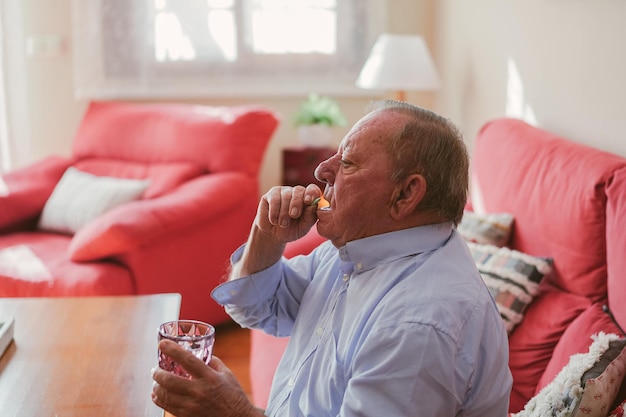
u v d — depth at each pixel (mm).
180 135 3902
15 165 4504
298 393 1502
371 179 1426
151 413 1533
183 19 4566
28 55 4559
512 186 2488
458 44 4070
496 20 3449
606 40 2447
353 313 1436
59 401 1576
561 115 2799
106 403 1571
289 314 1756
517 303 2139
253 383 2387
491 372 1334
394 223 1457
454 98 4160
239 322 1772
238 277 1706
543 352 2018
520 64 3178
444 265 1389
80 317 2088
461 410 1324
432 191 1429
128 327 2018
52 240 3646
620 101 2367
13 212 3822
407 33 4707
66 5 4555
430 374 1263
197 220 3443
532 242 2303
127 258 3254
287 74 4664
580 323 1929
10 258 3316
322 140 4363
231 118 3840
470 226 2471
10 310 2137
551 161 2322
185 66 4609
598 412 1454
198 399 1297
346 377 1389
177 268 3439
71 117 4637
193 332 1443
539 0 2965
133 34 4547
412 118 1432
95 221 3297
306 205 1588
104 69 4559
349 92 4691
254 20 4605
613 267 1871
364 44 4652
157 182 3820
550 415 1487
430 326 1279
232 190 3625
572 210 2072
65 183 3893
